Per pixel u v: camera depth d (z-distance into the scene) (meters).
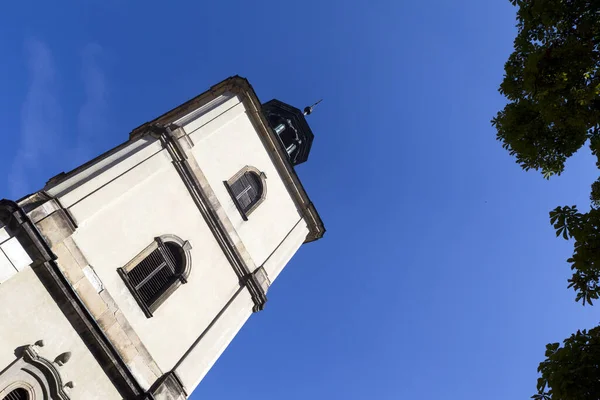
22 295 12.40
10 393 12.05
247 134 22.17
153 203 16.56
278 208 23.03
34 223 12.58
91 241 14.27
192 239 17.75
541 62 8.64
